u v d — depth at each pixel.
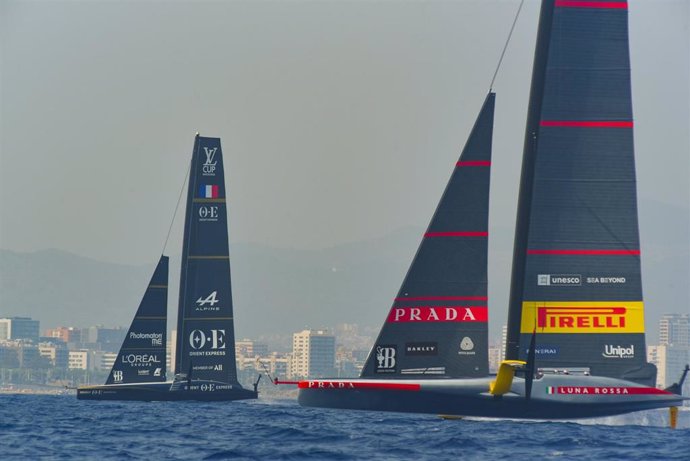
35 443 147.88
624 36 164.50
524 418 163.25
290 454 130.38
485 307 167.25
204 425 183.25
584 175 164.00
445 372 166.88
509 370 160.25
